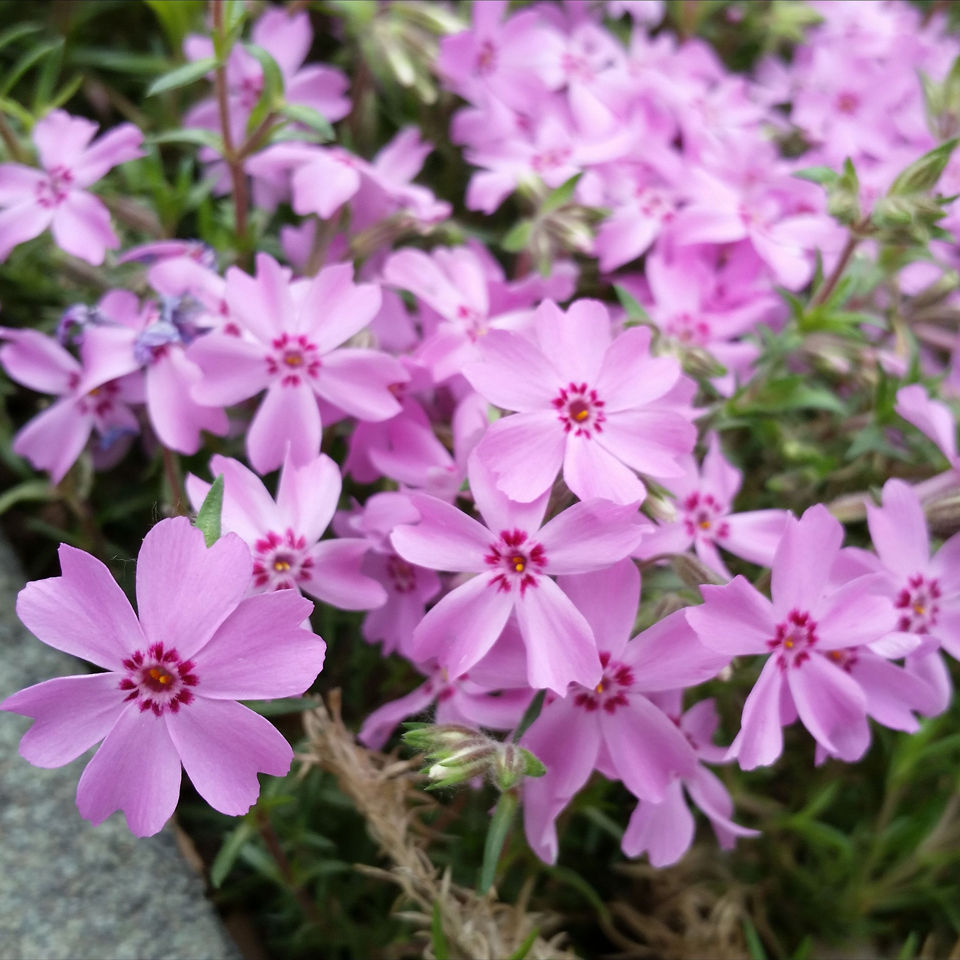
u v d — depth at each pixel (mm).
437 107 159
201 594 82
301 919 123
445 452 113
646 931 123
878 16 175
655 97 152
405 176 137
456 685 105
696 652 95
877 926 130
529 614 93
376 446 115
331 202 123
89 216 123
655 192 143
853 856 128
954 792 124
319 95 145
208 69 119
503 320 120
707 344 134
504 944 109
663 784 97
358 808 111
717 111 159
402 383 115
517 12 164
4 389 137
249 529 97
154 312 117
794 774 136
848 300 142
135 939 106
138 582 82
